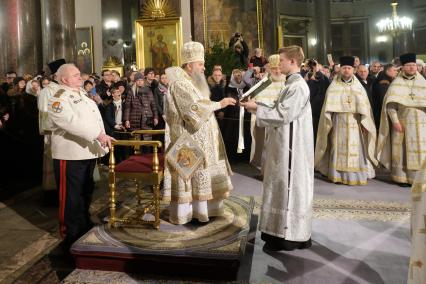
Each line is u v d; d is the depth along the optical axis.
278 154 3.08
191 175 3.27
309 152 3.09
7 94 6.79
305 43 19.55
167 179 3.38
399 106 5.19
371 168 5.50
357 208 4.26
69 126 3.17
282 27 18.72
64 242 3.40
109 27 14.38
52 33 9.44
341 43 21.03
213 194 3.45
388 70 5.98
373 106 6.05
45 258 3.34
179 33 11.47
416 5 19.59
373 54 20.69
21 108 5.93
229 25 12.50
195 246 2.95
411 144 5.05
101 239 3.14
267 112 3.03
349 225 3.78
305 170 3.06
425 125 5.01
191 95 3.25
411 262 1.36
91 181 3.55
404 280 2.73
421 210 1.35
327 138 5.39
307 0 19.50
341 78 5.34
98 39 14.50
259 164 5.93
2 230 4.01
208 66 9.42
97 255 2.95
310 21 19.56
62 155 3.32
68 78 3.33
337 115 5.30
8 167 6.07
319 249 3.25
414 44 19.22
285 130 3.04
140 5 11.77
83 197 3.45
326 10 18.38
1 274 3.06
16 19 8.60
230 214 3.69
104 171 6.55
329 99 5.29
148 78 7.20
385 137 5.25
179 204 3.36
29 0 8.84
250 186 5.37
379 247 3.28
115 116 6.68
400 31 15.87
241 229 3.29
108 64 14.09
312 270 2.90
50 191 4.82
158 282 2.79
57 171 3.37
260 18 12.72
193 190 3.37
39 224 4.18
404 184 5.15
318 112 6.40
